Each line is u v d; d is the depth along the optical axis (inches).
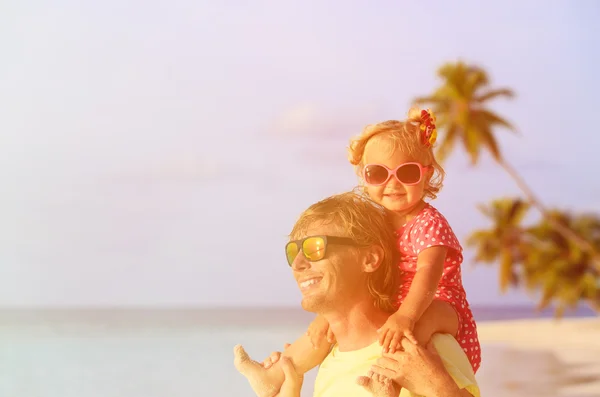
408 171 90.6
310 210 88.8
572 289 1910.7
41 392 1481.3
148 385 1460.4
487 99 1692.9
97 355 2032.5
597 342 1939.0
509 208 1893.5
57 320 4111.7
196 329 3186.5
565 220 1913.1
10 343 2428.6
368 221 86.9
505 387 1147.9
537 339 2043.6
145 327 3341.5
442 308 85.8
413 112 95.2
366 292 85.6
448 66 1676.9
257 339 2497.5
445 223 90.6
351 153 96.4
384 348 79.5
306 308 85.4
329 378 85.4
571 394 1070.4
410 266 89.5
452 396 76.8
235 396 1272.1
